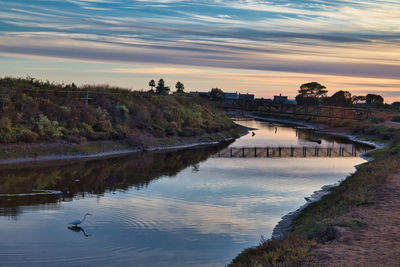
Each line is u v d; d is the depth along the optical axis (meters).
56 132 44.44
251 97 187.12
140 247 16.92
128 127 55.03
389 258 11.66
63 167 36.75
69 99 53.69
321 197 26.53
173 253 16.31
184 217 21.59
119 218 21.00
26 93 49.75
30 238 17.47
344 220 15.62
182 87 109.88
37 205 23.11
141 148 51.75
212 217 21.75
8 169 34.53
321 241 14.06
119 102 60.16
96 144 47.62
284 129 101.06
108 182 30.72
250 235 18.84
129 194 26.77
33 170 34.53
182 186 29.92
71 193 26.53
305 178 34.34
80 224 19.73
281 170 38.78
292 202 25.55
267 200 25.95
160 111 66.81
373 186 22.75
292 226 19.86
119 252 16.22
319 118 118.12
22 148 40.12
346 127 93.75
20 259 15.09
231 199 26.06
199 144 61.84
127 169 37.16
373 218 16.17
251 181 32.53
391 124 82.25
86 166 37.91
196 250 16.67
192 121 70.12
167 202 24.88
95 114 53.25
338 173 37.31
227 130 79.62
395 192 20.91
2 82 49.31
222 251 16.67
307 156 50.59
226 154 51.03
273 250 13.79
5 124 40.94
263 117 156.25
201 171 37.25
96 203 23.98
